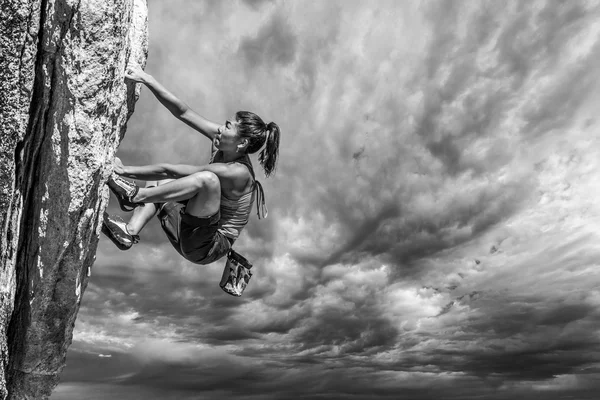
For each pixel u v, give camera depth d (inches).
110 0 118.3
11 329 135.4
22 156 123.2
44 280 128.2
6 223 122.0
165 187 145.1
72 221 124.9
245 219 169.3
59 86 120.2
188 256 161.6
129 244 152.1
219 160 168.4
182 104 161.3
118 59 125.3
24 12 112.1
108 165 133.1
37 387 141.3
